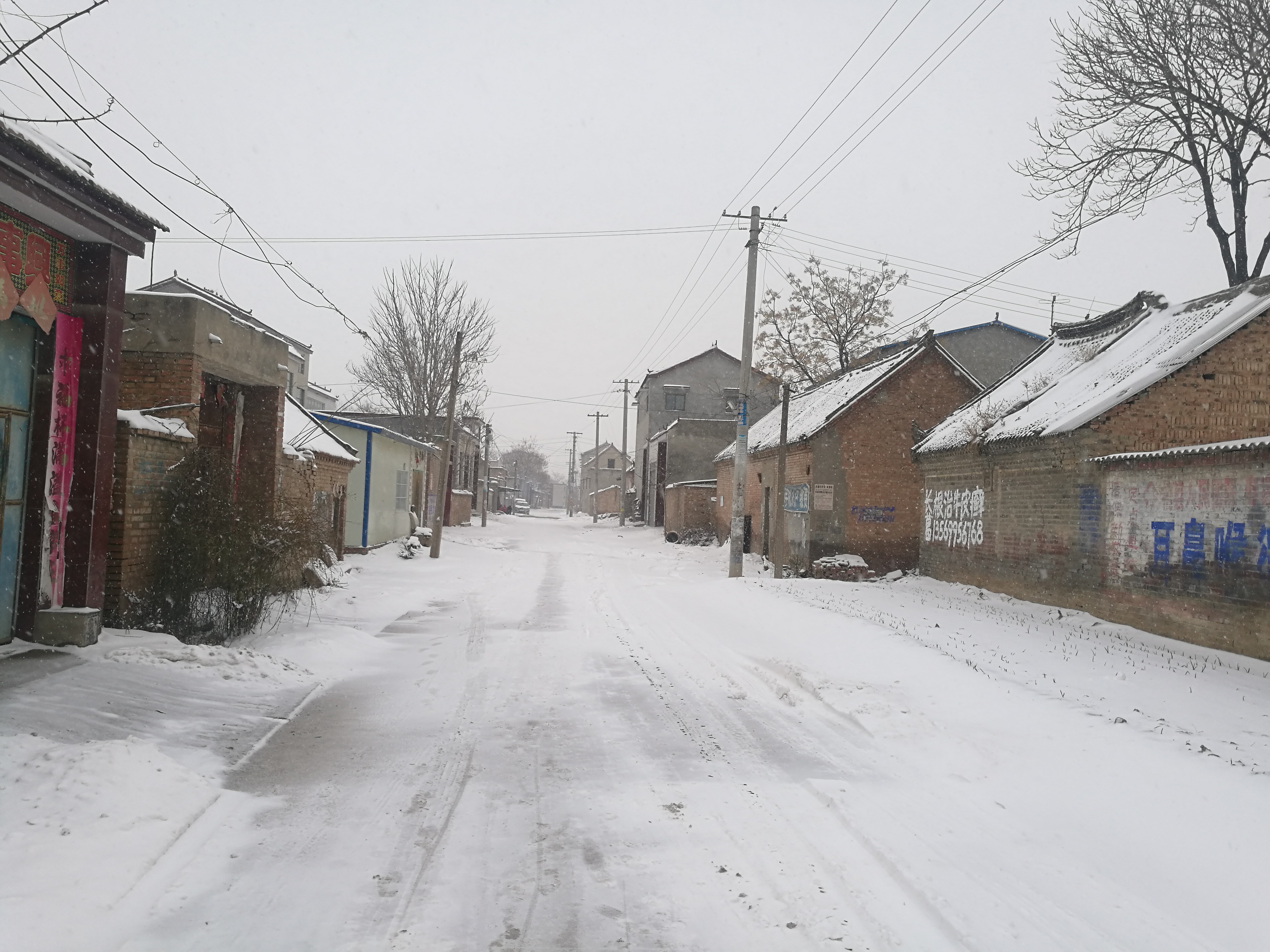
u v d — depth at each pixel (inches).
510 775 228.2
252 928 143.7
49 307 320.8
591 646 428.8
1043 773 227.8
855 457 872.3
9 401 313.1
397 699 314.5
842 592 631.8
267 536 420.8
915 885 160.9
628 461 2573.8
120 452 363.6
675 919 150.2
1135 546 460.1
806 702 310.5
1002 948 139.5
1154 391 504.1
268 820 193.6
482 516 1775.3
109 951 133.5
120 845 168.9
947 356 879.7
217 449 466.9
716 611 547.5
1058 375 676.7
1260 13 593.9
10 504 315.9
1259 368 506.9
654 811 202.1
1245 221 676.1
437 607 574.6
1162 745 237.9
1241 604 382.6
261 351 504.1
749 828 192.1
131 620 368.2
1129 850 181.0
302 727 272.2
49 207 296.4
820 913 152.2
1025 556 582.9
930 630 453.1
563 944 141.0
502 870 169.3
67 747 206.5
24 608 322.3
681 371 2175.2
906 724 272.4
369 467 959.0
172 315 414.6
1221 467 398.0
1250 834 180.5
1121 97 685.3
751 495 1152.8
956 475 698.2
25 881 150.2
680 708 304.7
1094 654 386.9
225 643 381.4
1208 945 143.6
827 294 1557.6
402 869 169.0
